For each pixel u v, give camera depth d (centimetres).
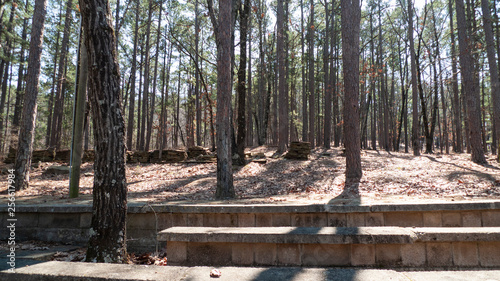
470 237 369
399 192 877
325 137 2489
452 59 2598
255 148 2605
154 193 1045
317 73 3234
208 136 4431
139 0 2598
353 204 630
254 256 399
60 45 2822
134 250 615
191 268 262
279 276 236
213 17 1159
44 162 1842
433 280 222
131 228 629
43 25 1208
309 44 2944
